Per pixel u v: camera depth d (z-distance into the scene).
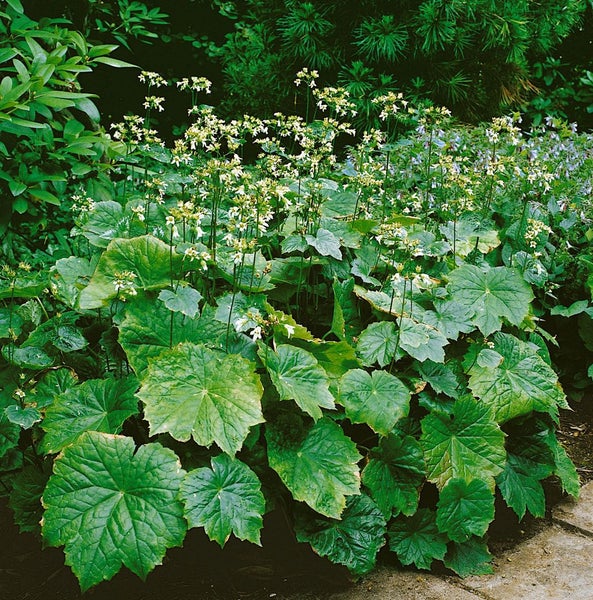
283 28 8.18
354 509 2.89
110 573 2.47
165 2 9.21
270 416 2.87
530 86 8.91
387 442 3.02
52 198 3.48
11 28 3.58
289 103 8.22
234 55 8.82
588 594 2.86
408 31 7.63
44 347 3.06
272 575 2.93
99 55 3.97
